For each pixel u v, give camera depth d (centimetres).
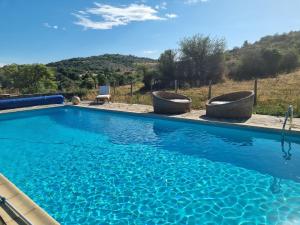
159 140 793
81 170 582
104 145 763
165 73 2489
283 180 500
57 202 450
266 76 2311
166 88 2281
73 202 449
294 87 1533
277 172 538
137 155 668
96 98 1498
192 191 472
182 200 443
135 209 423
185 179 521
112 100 1551
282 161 595
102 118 1168
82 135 882
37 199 462
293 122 812
